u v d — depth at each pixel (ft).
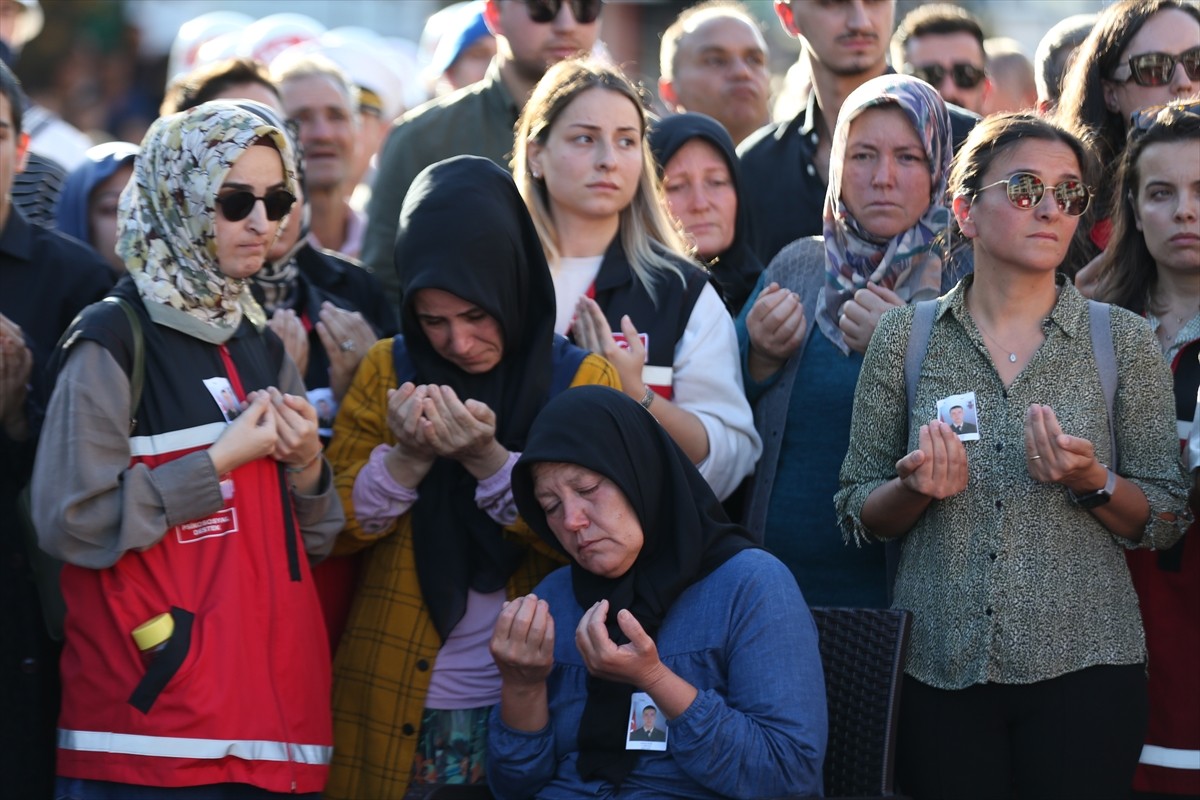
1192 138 48.26
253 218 44.86
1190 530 47.50
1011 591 43.80
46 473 42.24
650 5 163.94
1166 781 47.52
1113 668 43.88
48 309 51.90
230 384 45.65
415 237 48.39
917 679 45.37
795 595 43.80
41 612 47.42
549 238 54.85
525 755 44.39
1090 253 55.93
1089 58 57.06
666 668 41.98
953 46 77.46
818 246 55.88
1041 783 43.39
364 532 49.37
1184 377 48.91
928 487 43.19
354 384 52.11
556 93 54.49
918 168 52.26
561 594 46.21
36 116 82.28
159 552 43.11
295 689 44.78
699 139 62.08
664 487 44.91
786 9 71.31
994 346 45.57
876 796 42.96
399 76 108.88
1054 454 41.91
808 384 53.06
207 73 61.87
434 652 48.62
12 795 46.29
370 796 48.32
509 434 49.21
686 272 54.75
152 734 41.91
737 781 41.37
